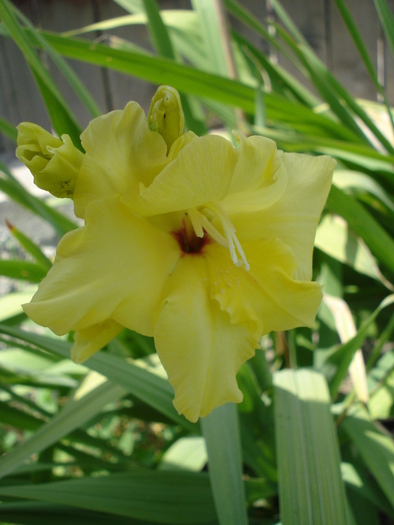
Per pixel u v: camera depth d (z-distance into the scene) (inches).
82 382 11.6
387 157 13.4
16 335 8.9
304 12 22.3
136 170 6.1
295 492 8.0
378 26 22.0
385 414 12.3
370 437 10.4
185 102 14.8
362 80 23.0
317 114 14.2
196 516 9.1
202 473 10.0
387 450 10.1
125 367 9.7
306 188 7.5
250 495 10.9
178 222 7.4
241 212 7.5
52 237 22.0
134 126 5.9
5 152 24.1
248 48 17.5
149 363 12.2
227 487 7.9
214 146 5.7
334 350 12.4
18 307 14.5
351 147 13.2
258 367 11.2
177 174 5.6
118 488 9.1
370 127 16.0
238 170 6.1
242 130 14.5
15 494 8.4
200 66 16.5
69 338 13.6
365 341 17.9
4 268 13.2
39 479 11.2
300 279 7.4
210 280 7.0
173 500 9.2
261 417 10.9
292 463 8.4
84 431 12.1
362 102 19.2
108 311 5.9
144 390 9.5
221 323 6.8
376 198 15.1
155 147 6.1
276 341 15.4
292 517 7.6
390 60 22.6
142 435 17.1
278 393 9.7
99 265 5.8
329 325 13.8
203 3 15.5
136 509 8.9
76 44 11.4
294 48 15.8
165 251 7.0
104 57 11.6
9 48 22.1
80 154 6.1
